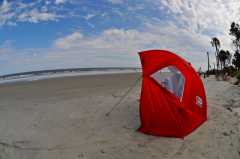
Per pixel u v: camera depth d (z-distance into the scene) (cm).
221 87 1199
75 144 527
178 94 612
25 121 696
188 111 596
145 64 620
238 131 555
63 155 479
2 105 937
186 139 530
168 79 632
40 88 1502
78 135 575
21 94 1253
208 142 508
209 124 609
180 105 586
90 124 643
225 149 473
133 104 802
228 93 1005
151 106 596
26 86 1677
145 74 611
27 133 600
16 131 616
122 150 491
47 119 705
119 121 657
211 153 462
